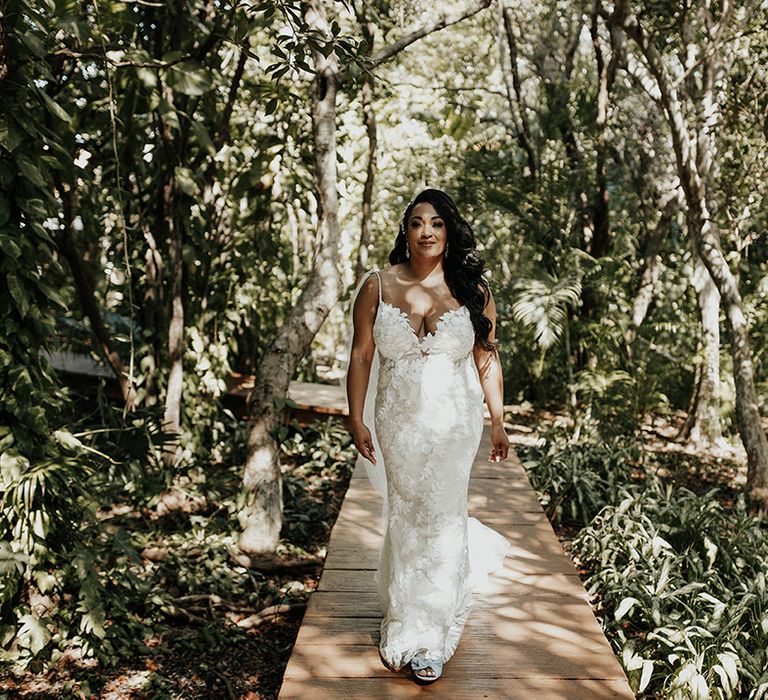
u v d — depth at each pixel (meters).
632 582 4.83
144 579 5.16
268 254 8.17
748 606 4.54
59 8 4.56
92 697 3.95
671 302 12.28
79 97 6.32
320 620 3.60
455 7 10.06
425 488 3.22
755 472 7.35
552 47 11.94
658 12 7.79
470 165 11.98
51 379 4.22
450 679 3.16
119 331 7.76
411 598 3.21
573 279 10.34
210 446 7.90
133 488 6.40
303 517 6.51
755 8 7.90
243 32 4.57
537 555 4.54
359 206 12.13
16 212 3.86
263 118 8.19
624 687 3.13
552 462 7.19
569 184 11.32
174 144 6.44
